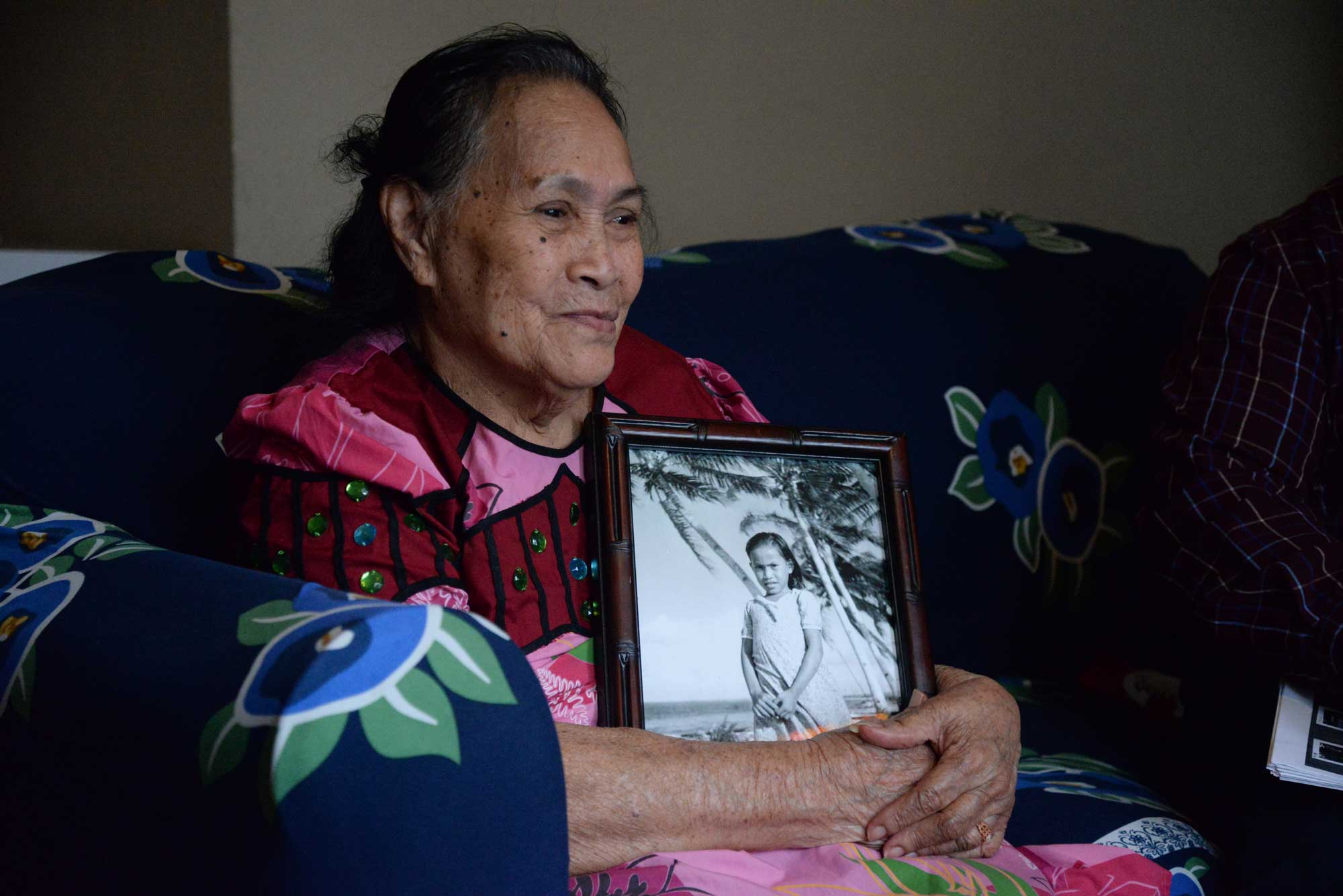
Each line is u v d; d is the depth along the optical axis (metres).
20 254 1.50
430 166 1.06
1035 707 1.65
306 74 2.06
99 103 2.07
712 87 2.37
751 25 2.39
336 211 2.09
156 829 0.75
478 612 1.04
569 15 2.24
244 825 0.68
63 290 1.26
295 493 1.00
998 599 1.71
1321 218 1.52
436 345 1.11
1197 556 1.43
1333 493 1.49
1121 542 1.81
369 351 1.11
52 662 0.86
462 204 1.05
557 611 1.07
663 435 1.15
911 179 2.55
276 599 0.80
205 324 1.29
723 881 0.92
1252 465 1.43
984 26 2.58
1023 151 2.64
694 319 1.58
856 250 1.78
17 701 0.88
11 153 2.10
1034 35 2.61
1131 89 2.71
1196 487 1.43
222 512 1.22
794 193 2.46
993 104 2.60
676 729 1.07
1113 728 1.61
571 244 1.05
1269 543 1.36
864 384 1.65
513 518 1.07
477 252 1.05
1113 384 1.84
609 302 1.07
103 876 0.81
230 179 2.05
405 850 0.69
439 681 0.72
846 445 1.24
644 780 0.96
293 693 0.67
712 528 1.15
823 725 1.13
